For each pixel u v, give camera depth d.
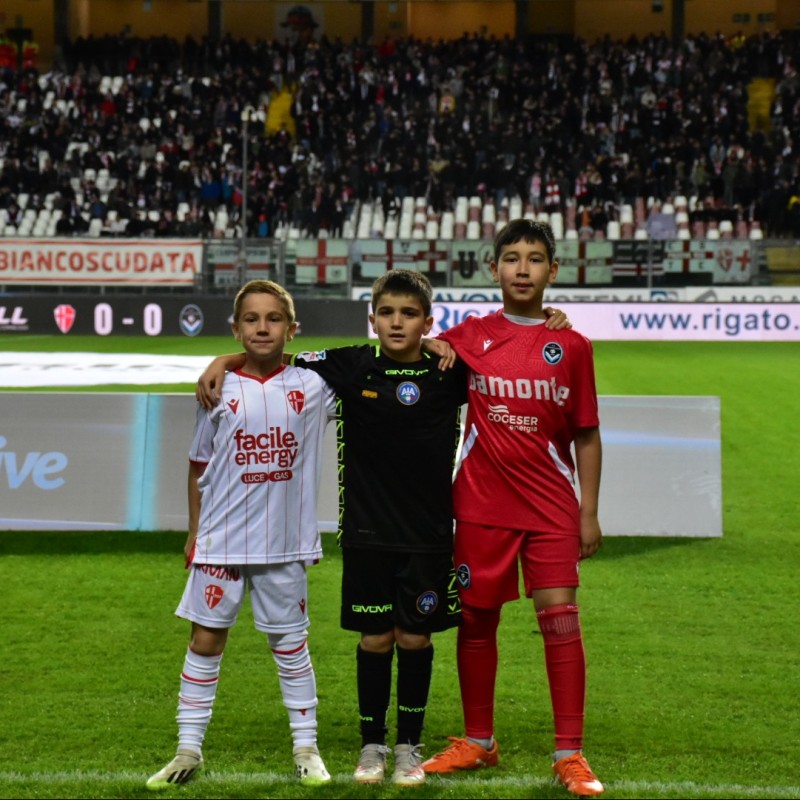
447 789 5.30
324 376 5.54
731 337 35.25
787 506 12.32
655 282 35.84
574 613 5.48
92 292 36.62
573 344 5.54
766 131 48.25
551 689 5.50
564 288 36.09
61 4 55.31
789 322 35.16
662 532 10.84
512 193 42.09
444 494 5.43
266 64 52.06
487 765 5.70
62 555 10.04
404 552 5.38
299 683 5.54
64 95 48.91
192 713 5.50
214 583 5.47
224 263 36.19
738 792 5.29
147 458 10.78
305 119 46.12
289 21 58.44
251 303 5.44
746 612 8.56
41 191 42.41
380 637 5.50
